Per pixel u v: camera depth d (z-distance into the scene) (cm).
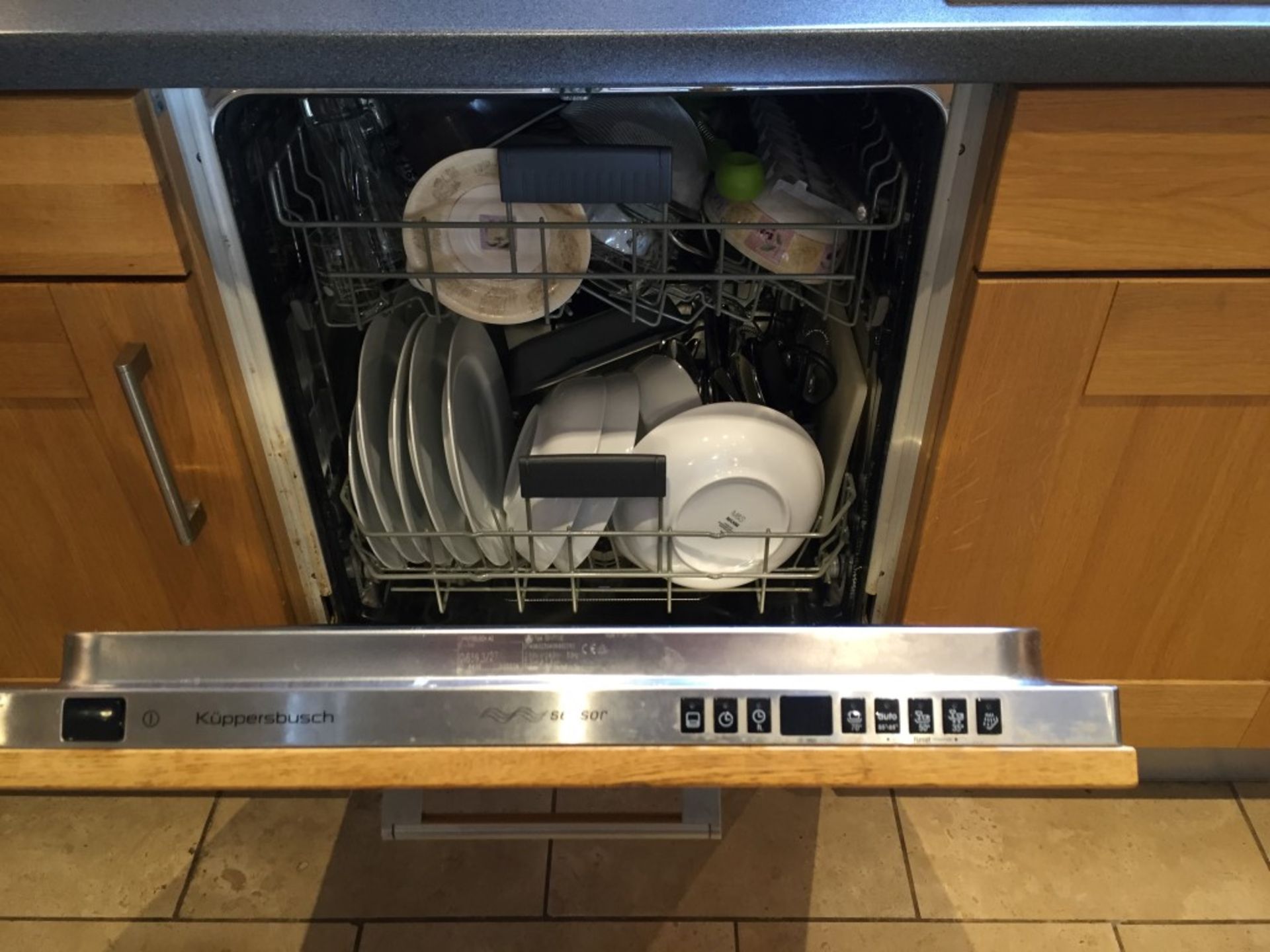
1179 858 124
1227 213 77
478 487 101
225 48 68
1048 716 67
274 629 70
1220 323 82
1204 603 102
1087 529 96
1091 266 80
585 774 67
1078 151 74
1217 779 130
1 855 123
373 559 105
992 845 125
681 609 110
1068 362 85
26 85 69
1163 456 91
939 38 68
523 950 115
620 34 69
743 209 86
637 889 120
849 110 95
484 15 71
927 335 86
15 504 93
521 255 87
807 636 69
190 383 85
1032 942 116
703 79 71
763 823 127
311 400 97
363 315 93
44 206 75
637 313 97
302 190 90
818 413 108
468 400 103
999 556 98
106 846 124
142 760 67
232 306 83
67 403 86
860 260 92
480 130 88
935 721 67
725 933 117
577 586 109
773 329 111
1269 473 92
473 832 93
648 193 76
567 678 69
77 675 69
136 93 71
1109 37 68
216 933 116
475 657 69
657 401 102
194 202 78
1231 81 71
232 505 93
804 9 72
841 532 104
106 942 115
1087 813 128
